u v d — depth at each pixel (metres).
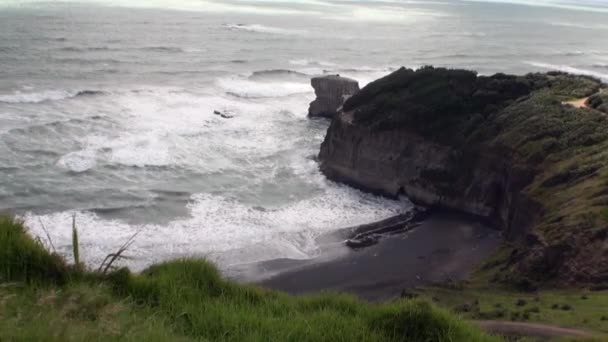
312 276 32.69
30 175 44.06
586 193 31.98
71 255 30.70
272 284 31.41
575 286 25.97
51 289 7.81
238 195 44.56
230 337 7.96
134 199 41.72
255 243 36.47
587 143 38.72
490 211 42.09
